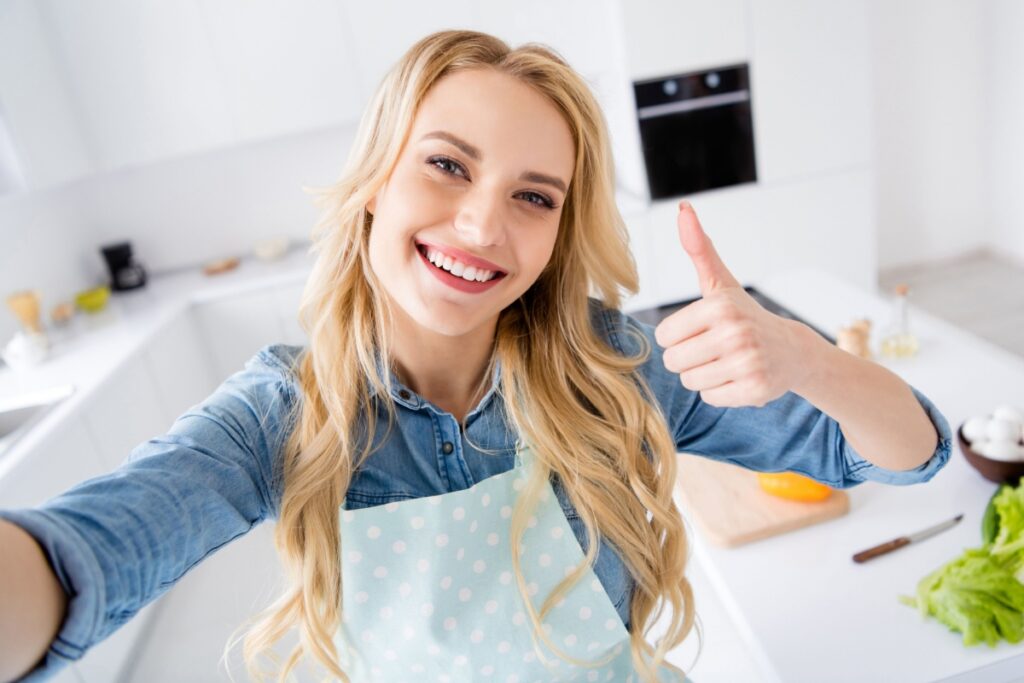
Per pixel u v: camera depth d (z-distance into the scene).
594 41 3.46
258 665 0.93
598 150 0.88
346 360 0.88
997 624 1.02
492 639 0.89
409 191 0.80
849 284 2.41
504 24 3.38
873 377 0.78
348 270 0.88
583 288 0.97
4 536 0.52
